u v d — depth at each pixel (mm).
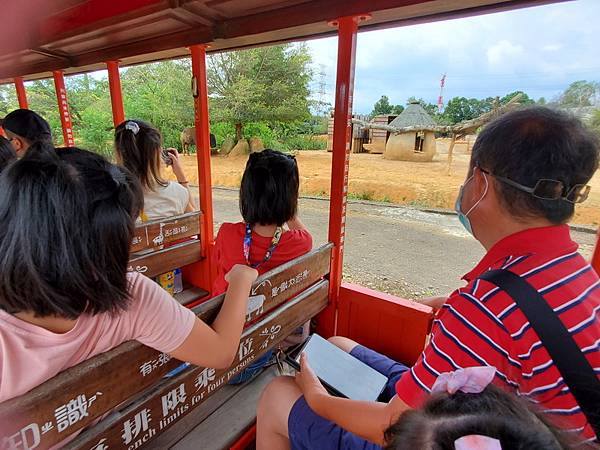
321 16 1645
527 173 704
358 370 1471
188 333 871
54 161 612
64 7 2240
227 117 8188
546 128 701
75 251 605
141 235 2039
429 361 757
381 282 2832
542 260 706
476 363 701
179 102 8891
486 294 705
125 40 2408
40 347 667
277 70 8453
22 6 2418
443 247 3498
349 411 965
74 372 750
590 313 665
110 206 645
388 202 4867
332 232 1918
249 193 1400
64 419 758
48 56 2896
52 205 583
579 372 629
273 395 1243
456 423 471
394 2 1455
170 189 2223
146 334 831
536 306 659
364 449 1039
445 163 5762
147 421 992
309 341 1618
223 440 1387
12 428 671
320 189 5656
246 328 1322
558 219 726
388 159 6375
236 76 8406
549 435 457
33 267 586
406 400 784
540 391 663
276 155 1431
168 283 2418
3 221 590
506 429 448
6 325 636
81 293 639
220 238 1551
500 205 763
